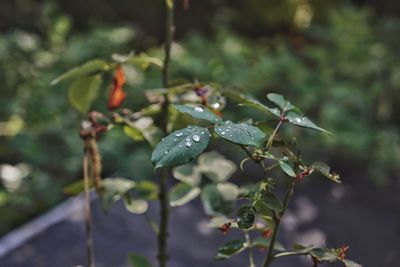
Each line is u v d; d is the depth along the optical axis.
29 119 4.92
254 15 7.77
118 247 3.25
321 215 3.80
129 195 1.45
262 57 5.80
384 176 4.44
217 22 7.51
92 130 1.39
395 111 5.52
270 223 1.17
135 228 3.43
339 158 4.70
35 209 4.21
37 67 5.27
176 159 0.87
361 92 5.50
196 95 1.39
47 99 4.94
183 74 5.30
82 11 7.12
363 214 3.85
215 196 1.38
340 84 5.56
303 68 5.77
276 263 3.02
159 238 1.46
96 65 1.42
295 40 7.56
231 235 3.34
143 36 7.15
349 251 3.42
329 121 5.01
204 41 6.25
